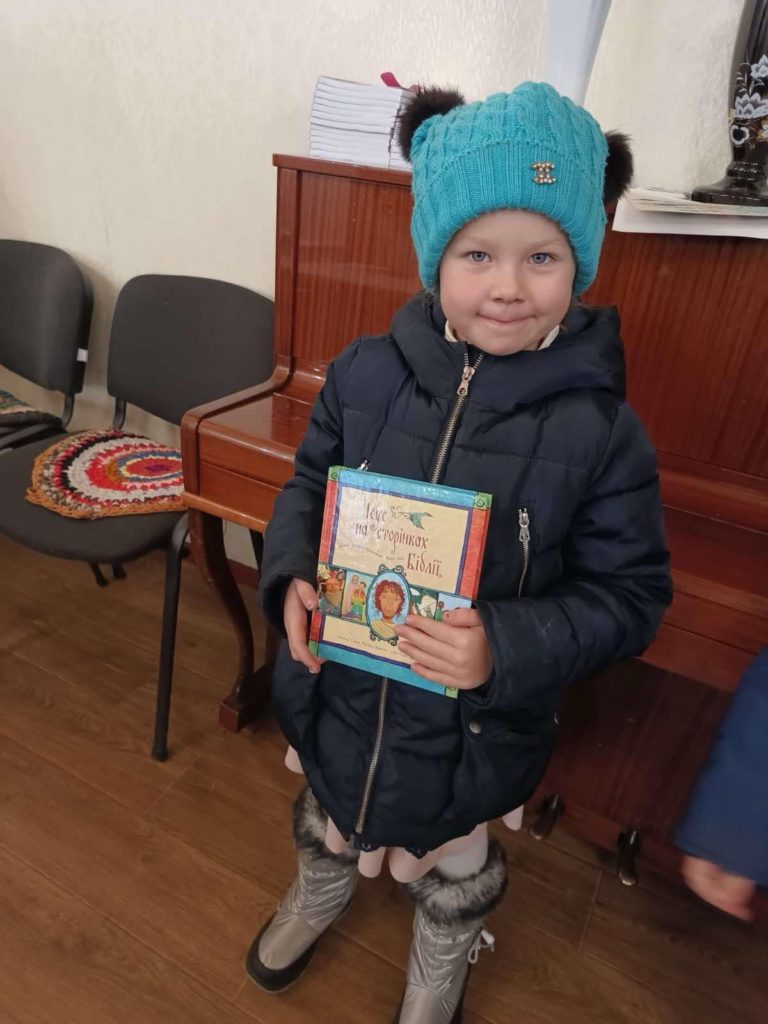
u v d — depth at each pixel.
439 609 0.72
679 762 1.23
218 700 1.63
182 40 1.48
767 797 0.62
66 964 1.12
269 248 1.58
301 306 1.27
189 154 1.58
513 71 1.20
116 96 1.61
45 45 1.64
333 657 0.78
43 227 1.89
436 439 0.76
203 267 1.69
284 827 1.37
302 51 1.37
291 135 1.45
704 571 0.91
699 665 0.93
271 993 1.11
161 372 1.67
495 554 0.74
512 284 0.64
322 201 1.17
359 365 0.83
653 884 1.33
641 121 1.13
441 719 0.79
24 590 1.91
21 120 1.77
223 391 1.59
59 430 1.75
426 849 0.87
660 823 1.30
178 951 1.15
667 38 1.07
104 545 1.33
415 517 0.72
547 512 0.73
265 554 0.84
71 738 1.50
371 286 1.19
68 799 1.37
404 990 1.10
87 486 1.47
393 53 1.29
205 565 1.32
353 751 0.84
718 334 0.99
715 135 1.08
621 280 1.03
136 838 1.32
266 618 0.84
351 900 1.24
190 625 1.85
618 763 1.29
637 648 0.75
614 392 0.74
